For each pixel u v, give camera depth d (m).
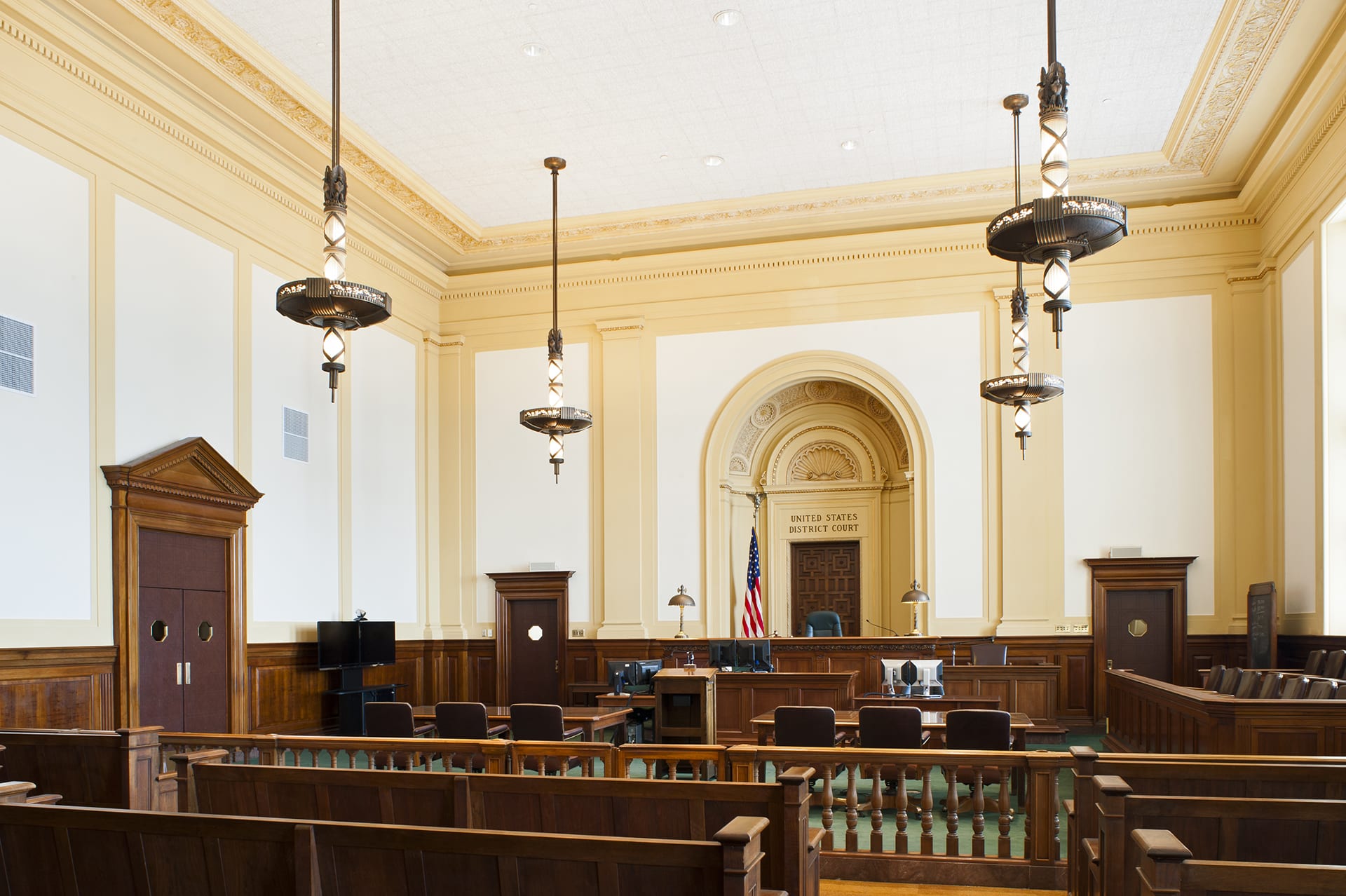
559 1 9.01
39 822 3.62
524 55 9.89
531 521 14.80
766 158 12.25
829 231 14.01
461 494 15.09
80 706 8.64
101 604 8.95
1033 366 13.23
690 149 11.99
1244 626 12.34
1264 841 4.17
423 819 4.67
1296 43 9.41
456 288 15.35
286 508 11.70
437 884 3.33
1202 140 11.58
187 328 10.23
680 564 14.20
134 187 9.62
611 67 10.13
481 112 11.02
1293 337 11.45
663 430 14.44
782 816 4.24
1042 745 10.26
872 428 15.89
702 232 14.23
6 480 8.18
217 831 3.44
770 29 9.52
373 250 13.68
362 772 4.75
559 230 14.22
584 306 14.89
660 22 9.38
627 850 3.17
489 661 14.72
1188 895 2.87
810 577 16.20
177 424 10.03
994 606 13.16
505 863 3.27
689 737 9.24
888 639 12.76
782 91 10.67
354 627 12.24
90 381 9.02
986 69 10.26
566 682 14.31
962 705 9.19
